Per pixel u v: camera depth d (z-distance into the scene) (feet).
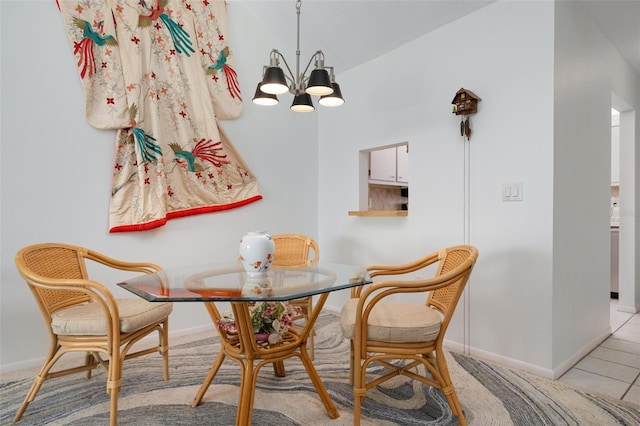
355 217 10.75
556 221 6.77
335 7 9.12
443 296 5.93
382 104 9.89
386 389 6.26
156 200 8.43
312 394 6.08
